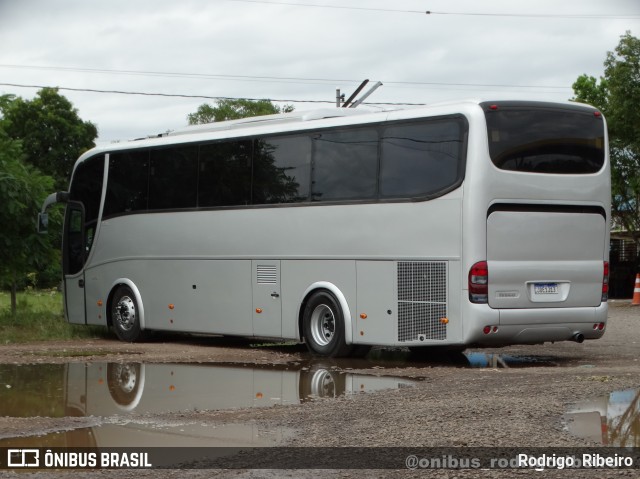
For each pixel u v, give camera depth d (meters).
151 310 19.38
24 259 24.36
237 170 17.73
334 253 15.99
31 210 24.17
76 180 21.25
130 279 19.81
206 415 10.12
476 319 14.12
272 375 13.71
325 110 17.06
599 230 15.24
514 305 14.43
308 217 16.41
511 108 14.54
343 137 15.99
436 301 14.55
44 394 11.98
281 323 16.88
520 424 8.75
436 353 17.05
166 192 19.09
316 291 16.33
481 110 14.32
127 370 14.47
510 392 10.82
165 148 19.20
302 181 16.58
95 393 12.03
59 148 69.19
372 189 15.48
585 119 15.20
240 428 9.23
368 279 15.49
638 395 10.54
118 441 8.69
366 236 15.52
